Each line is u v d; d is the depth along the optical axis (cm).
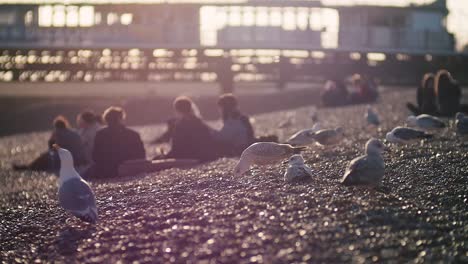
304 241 850
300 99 5553
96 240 991
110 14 5503
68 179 1083
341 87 3825
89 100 5781
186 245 894
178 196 1217
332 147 1709
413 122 1923
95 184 1549
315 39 5538
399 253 802
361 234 869
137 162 1661
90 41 5478
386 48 5547
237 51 5619
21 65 5756
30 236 1104
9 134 4981
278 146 1280
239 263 801
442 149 1579
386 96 4444
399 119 2605
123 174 1661
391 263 769
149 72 5756
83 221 1103
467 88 5659
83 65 5734
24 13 5581
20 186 1856
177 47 5375
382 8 5553
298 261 786
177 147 1708
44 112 5512
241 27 5519
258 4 5528
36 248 1019
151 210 1119
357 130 2211
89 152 2002
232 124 1723
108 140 1667
